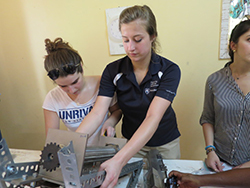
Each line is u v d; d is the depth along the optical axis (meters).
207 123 0.94
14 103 1.75
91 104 0.93
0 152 0.41
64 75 0.75
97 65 1.50
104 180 0.47
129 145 0.56
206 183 0.58
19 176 0.44
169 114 0.90
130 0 1.28
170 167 0.75
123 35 0.64
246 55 0.73
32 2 1.43
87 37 1.43
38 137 1.81
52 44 0.82
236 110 0.78
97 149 0.52
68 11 1.40
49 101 0.94
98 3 1.33
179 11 1.24
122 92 0.83
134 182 0.64
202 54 1.29
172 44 1.31
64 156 0.35
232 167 0.81
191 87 1.38
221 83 0.84
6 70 1.66
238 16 1.15
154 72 0.74
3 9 1.49
